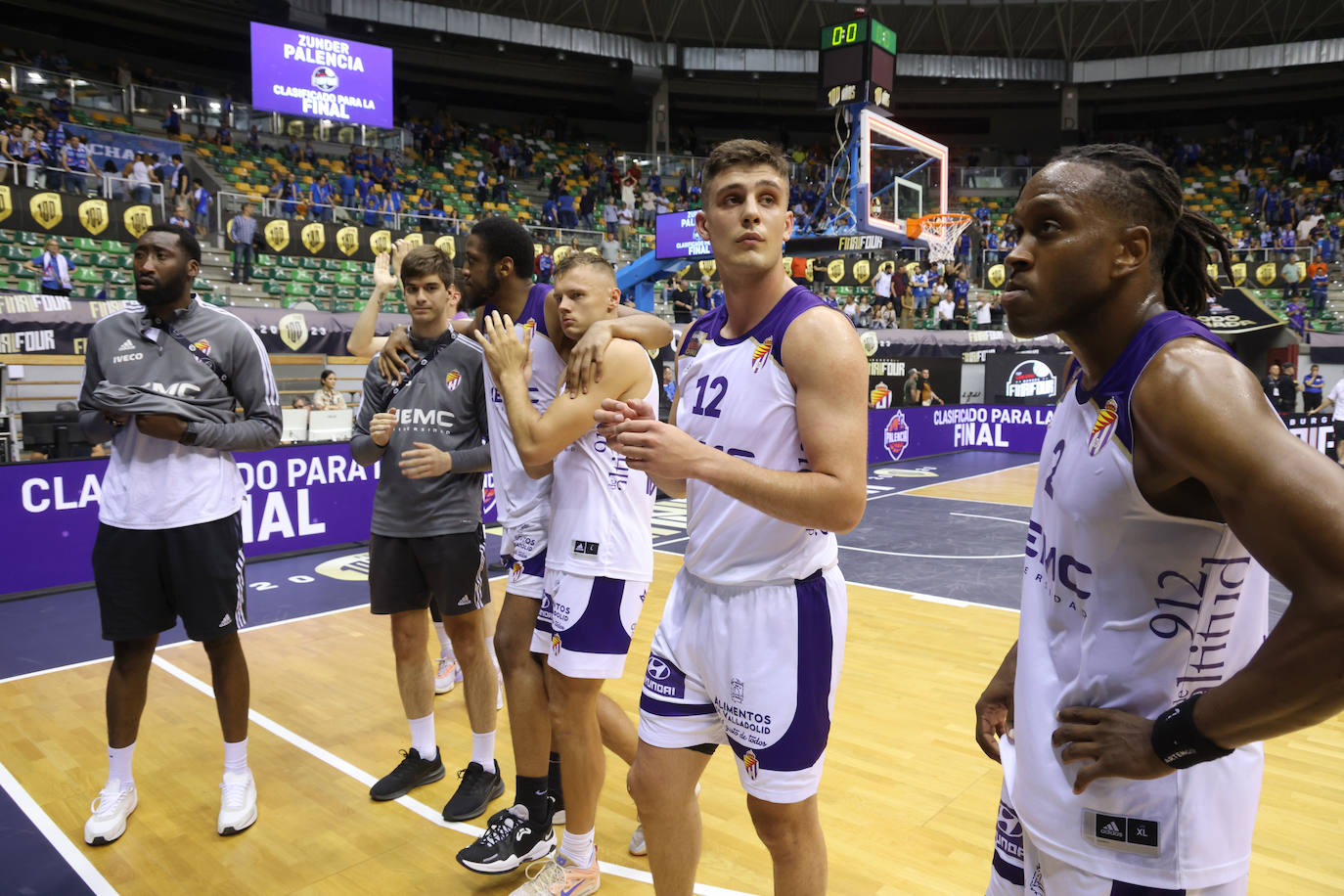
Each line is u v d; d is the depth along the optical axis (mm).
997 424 16625
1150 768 1039
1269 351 17125
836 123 14273
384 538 3062
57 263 11039
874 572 6918
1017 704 1259
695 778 1896
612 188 22609
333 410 10914
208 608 2887
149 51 22281
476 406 3158
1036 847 1219
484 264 2762
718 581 1772
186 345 2920
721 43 25531
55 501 6125
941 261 17000
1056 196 1102
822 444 1586
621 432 1548
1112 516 1097
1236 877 1123
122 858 2764
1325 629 844
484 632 3100
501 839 2561
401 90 25922
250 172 16891
